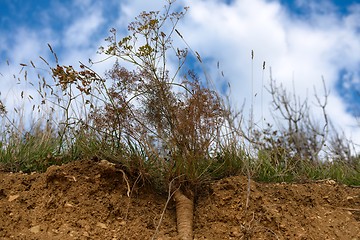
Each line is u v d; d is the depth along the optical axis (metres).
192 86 4.14
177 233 3.67
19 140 4.87
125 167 4.11
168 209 3.97
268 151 5.39
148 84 4.08
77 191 3.87
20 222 3.56
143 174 4.01
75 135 4.48
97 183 3.94
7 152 4.66
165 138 4.05
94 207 3.77
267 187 4.33
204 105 4.07
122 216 3.76
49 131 4.96
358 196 4.39
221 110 4.25
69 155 4.59
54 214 3.68
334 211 4.12
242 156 4.67
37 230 3.49
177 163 3.97
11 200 3.79
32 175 4.16
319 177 5.13
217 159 4.59
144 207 3.90
